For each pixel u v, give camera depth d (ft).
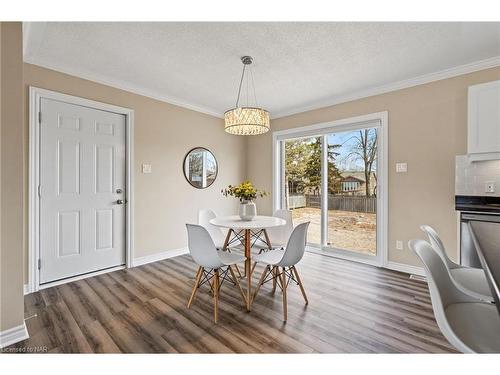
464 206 8.30
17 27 5.50
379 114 10.43
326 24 6.37
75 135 9.00
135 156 10.63
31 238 7.92
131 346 5.26
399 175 9.95
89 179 9.39
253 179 15.53
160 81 9.98
